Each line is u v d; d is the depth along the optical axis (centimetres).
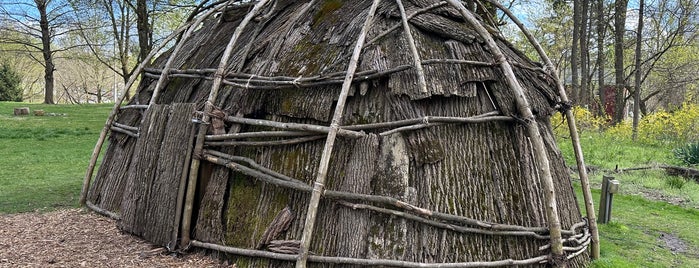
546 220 519
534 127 496
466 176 507
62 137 1678
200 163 568
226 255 531
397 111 507
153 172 604
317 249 487
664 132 2017
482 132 527
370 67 516
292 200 512
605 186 846
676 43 2630
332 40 566
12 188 934
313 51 567
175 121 593
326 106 511
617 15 2538
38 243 598
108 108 2748
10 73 3884
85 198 766
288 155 527
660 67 2769
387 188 487
